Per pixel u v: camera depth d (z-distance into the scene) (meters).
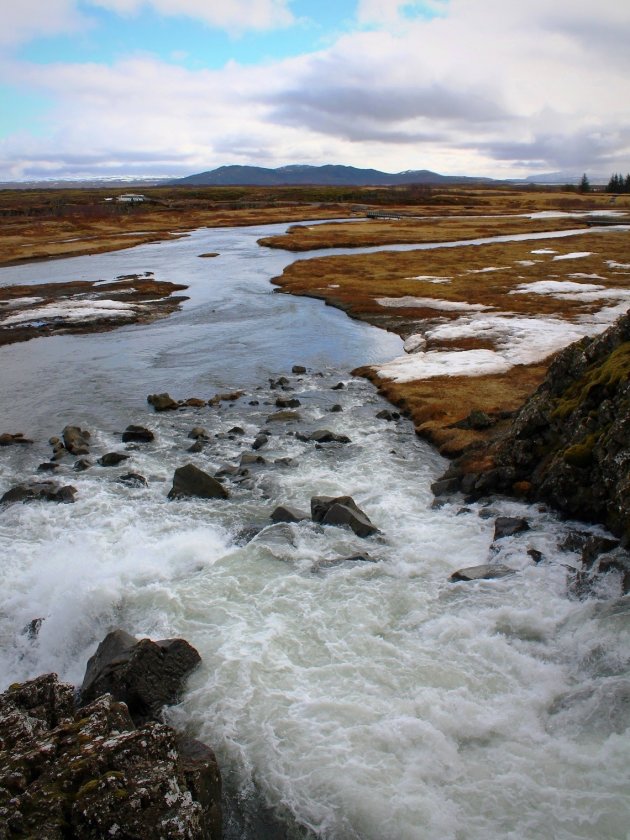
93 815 8.73
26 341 50.00
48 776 9.34
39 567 18.38
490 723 11.91
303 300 65.12
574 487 19.31
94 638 15.41
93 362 43.91
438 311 56.56
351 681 13.17
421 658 13.80
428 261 84.94
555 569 16.77
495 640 14.23
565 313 52.81
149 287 72.12
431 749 11.37
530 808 10.15
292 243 104.88
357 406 34.31
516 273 73.44
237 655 14.05
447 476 24.34
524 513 20.22
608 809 9.99
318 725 12.02
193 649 13.82
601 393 20.45
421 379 37.75
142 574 17.75
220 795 10.52
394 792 10.57
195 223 148.12
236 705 12.60
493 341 45.47
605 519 18.48
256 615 15.59
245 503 22.55
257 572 17.56
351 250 100.06
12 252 99.19
